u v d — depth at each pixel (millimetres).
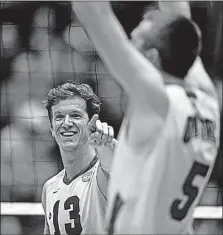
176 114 5832
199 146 6012
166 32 5879
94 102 9117
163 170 5777
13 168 17250
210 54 17281
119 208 5906
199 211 13109
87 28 5562
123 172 5859
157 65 5965
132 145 5812
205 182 6219
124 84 5660
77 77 17875
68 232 9008
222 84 17047
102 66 17750
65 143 9000
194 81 6629
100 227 8688
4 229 14750
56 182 9359
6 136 17594
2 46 17828
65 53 18141
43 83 18188
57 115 9102
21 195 16984
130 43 5973
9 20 18438
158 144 5746
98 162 8891
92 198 8812
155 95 5602
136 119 5684
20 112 17812
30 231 14828
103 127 7445
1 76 18203
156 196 5793
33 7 18453
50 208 9242
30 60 18266
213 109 6355
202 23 17141
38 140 17562
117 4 17531
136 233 5801
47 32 18359
